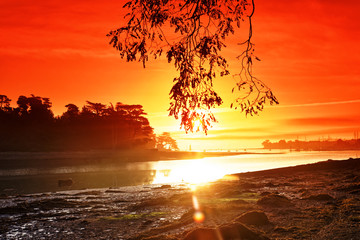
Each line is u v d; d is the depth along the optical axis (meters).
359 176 22.00
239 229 8.53
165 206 14.45
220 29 5.49
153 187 25.09
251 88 5.43
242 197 16.11
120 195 20.23
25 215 13.58
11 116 103.25
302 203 13.65
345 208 11.93
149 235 9.38
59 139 105.44
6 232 10.61
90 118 118.25
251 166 62.47
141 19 5.52
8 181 44.25
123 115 125.69
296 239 8.28
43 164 77.75
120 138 122.81
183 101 5.57
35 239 9.71
